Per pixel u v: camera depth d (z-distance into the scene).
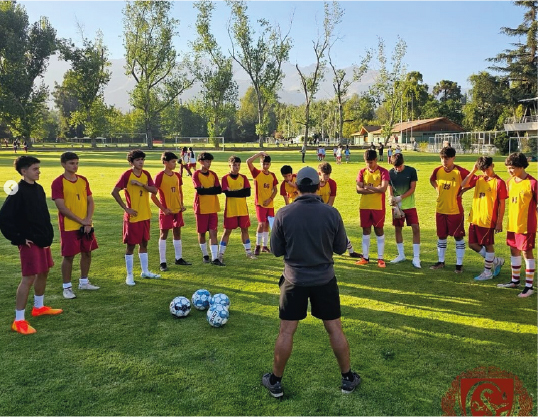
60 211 5.50
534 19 55.59
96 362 4.02
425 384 3.65
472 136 49.72
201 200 7.29
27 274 4.75
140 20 57.34
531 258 5.69
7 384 3.65
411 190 7.04
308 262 3.50
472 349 4.25
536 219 5.65
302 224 3.49
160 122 80.38
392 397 3.47
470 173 6.41
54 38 57.34
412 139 66.38
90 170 25.92
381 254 7.21
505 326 4.78
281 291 3.63
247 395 3.51
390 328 4.75
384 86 62.62
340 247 3.62
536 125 47.47
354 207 12.82
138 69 59.75
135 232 6.25
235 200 7.47
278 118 119.81
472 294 5.81
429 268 7.05
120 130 83.25
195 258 7.86
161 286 6.24
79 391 3.55
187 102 94.94
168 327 4.81
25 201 4.74
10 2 56.66
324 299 3.53
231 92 61.72
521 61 58.34
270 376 3.57
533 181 5.57
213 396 3.49
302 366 3.96
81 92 58.47
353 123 105.25
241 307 5.40
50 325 4.86
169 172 7.11
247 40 59.19
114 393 3.52
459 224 6.74
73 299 5.70
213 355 4.16
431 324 4.85
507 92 60.44
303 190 3.65
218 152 53.44
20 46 54.44
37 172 4.91
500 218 6.11
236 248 8.61
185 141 68.81
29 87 56.28
